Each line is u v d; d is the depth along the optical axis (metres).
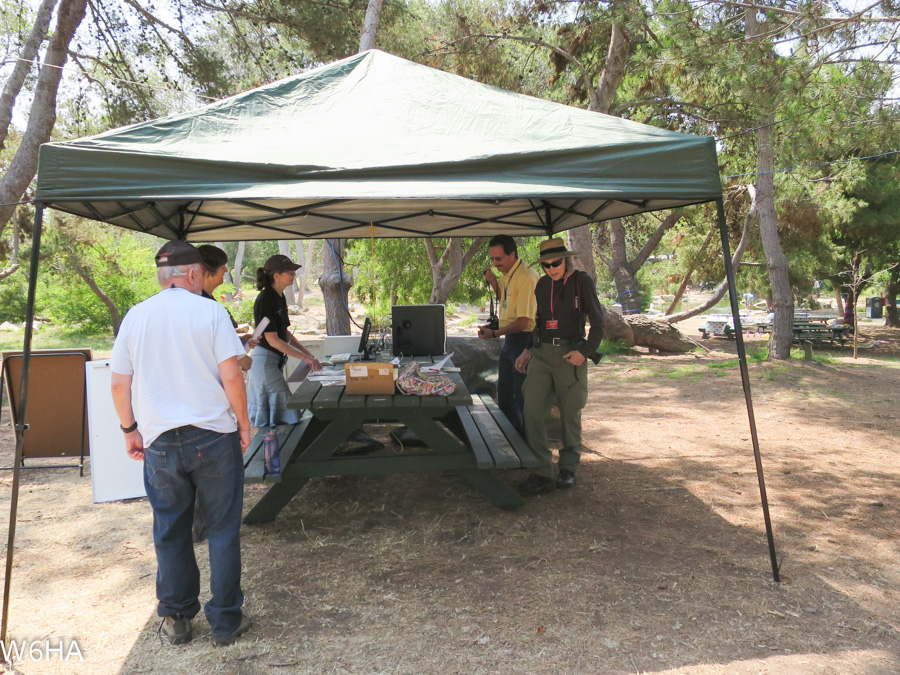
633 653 2.78
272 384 4.86
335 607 3.21
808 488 4.93
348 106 3.79
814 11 6.95
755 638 2.88
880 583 3.39
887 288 24.97
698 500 4.66
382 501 4.72
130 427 2.85
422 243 15.49
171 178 2.98
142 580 3.58
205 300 2.83
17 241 13.74
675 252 21.78
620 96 15.22
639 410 8.16
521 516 4.36
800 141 9.65
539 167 3.29
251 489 5.16
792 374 11.03
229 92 11.40
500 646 2.84
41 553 3.93
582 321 4.55
